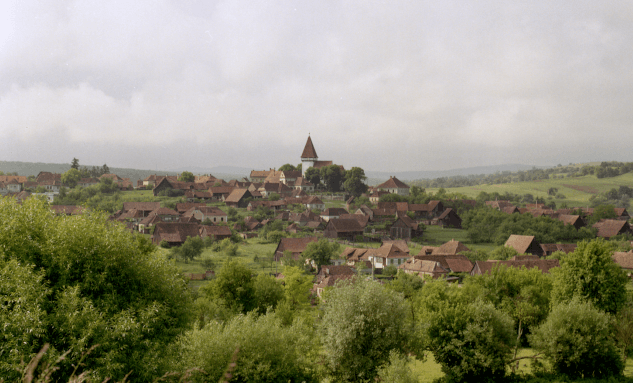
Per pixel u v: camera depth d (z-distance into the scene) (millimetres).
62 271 26891
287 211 195750
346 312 39688
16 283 23156
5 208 29188
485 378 44094
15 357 20344
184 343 31219
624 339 46875
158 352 27031
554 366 44406
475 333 43094
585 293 53125
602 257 52375
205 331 33188
